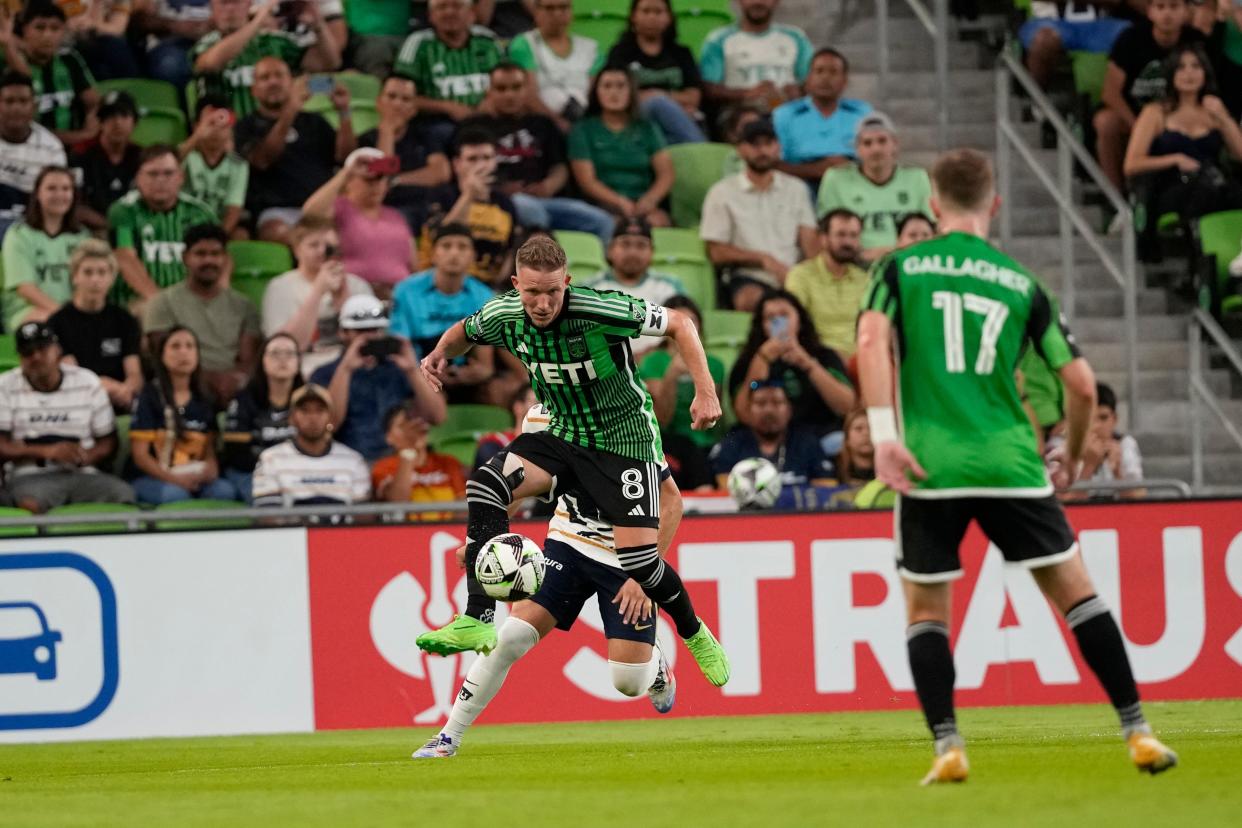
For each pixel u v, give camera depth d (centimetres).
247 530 3234
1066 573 1547
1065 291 4366
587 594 2269
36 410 3681
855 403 3903
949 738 1505
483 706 2291
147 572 3212
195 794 1786
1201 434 4309
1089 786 1460
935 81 4888
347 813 1453
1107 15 4916
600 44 4788
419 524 3262
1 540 3192
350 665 3231
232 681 3209
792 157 4553
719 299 4341
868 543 3297
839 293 4125
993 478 1520
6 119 4162
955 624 3297
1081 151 4416
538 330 1978
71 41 4419
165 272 4081
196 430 3719
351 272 4119
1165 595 3322
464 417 3938
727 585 3275
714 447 3812
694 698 3269
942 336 1552
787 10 5028
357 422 3794
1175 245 4416
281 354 3772
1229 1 4719
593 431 2056
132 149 4281
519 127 4359
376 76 4594
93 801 1730
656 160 4456
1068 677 3303
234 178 4244
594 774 1878
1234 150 4534
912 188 4375
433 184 4325
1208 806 1282
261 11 4425
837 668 3288
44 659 3191
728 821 1268
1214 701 3281
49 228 4041
